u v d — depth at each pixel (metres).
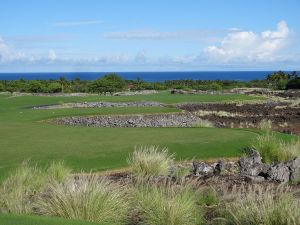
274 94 66.06
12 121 27.30
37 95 60.59
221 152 16.23
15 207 8.90
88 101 48.69
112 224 7.79
